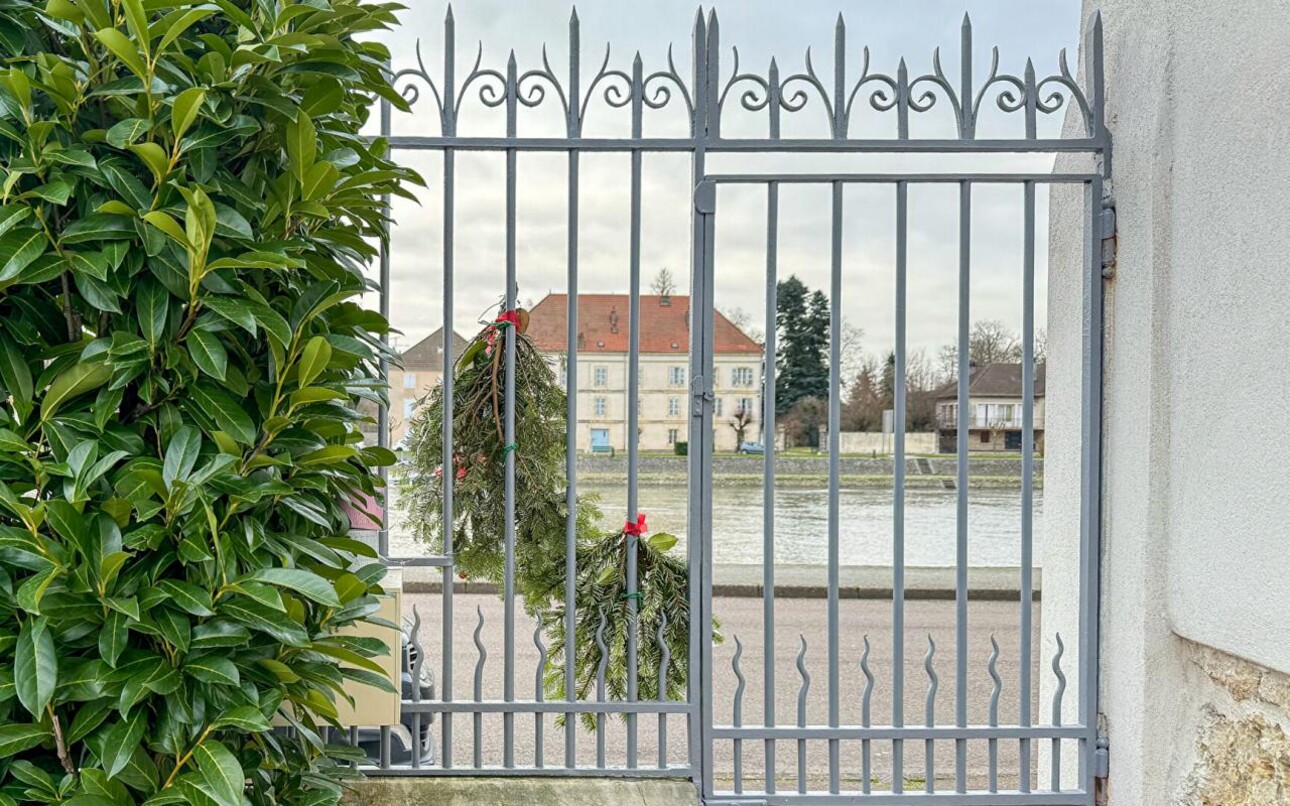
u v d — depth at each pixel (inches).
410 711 96.9
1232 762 81.8
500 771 97.3
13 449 56.2
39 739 56.2
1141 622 90.7
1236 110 78.9
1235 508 78.7
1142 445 91.2
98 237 56.7
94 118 62.3
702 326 98.5
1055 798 98.0
